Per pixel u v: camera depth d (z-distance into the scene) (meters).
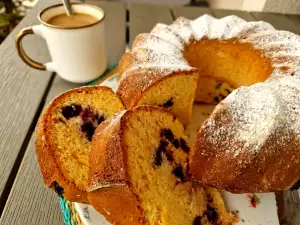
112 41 0.37
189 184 0.20
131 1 0.61
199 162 0.20
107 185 0.17
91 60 0.29
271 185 0.19
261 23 0.31
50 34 0.28
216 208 0.20
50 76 0.31
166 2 0.63
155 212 0.18
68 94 0.21
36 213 0.20
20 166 0.23
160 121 0.21
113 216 0.18
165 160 0.20
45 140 0.19
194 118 0.28
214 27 0.30
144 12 0.43
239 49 0.28
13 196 0.21
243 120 0.20
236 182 0.19
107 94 0.23
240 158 0.19
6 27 0.47
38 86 0.30
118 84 0.25
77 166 0.19
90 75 0.30
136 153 0.18
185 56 0.29
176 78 0.24
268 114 0.20
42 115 0.20
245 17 0.44
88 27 0.28
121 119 0.19
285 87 0.22
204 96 0.29
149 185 0.18
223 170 0.19
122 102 0.24
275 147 0.19
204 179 0.20
